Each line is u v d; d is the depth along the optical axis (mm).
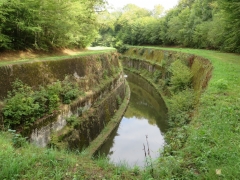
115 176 4066
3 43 10180
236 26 14914
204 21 29594
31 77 8883
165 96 21031
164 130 14633
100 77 16062
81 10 15492
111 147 12266
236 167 3701
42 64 9758
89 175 4078
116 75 20297
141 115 18062
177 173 4020
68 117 10195
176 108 12500
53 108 9141
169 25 38594
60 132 9422
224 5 14109
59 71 10812
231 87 8703
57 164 4270
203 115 6723
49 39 14555
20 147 5234
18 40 11727
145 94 25172
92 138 12047
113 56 22359
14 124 7234
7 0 9422
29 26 10898
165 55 27875
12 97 7609
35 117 8133
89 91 13203
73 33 16609
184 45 35094
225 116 6098
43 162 4262
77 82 12086
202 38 27859
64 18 12898
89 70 14219
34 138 7824
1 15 9492
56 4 11422
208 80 10797
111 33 60344
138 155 11156
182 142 5777
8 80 7836
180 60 20031
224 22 17031
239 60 14969
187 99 12367
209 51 22781
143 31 50000
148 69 34062
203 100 7836
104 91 15602
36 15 10992
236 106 6664
